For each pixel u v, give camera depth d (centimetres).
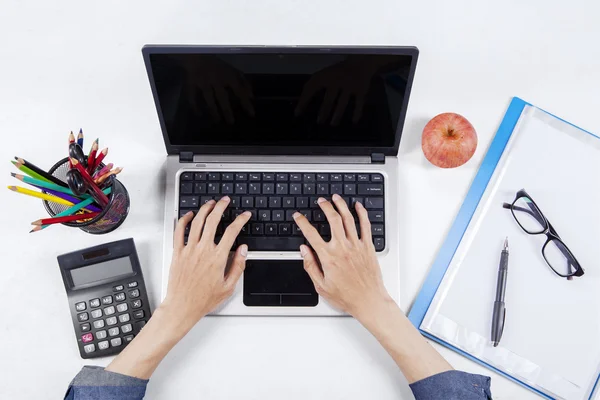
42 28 85
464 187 83
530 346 78
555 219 82
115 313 75
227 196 77
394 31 87
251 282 78
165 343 72
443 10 87
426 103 85
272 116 75
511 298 79
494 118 85
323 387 76
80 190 63
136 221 80
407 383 76
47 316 77
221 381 76
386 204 79
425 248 81
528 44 87
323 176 79
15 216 80
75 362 76
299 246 78
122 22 86
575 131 84
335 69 70
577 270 79
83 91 84
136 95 84
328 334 78
